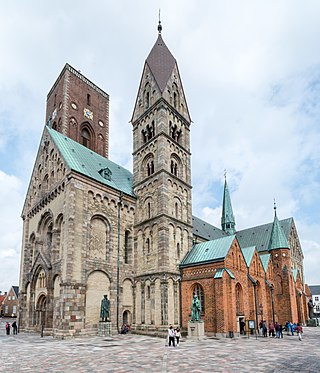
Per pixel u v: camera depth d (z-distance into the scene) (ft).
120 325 144.87
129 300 153.17
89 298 133.28
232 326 134.10
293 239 278.05
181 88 199.93
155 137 174.81
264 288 179.32
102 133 229.45
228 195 304.71
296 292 225.35
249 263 169.68
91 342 111.45
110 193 157.79
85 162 164.66
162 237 152.25
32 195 183.11
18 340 118.93
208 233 245.65
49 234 158.40
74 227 134.62
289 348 98.58
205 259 150.30
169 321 141.28
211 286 140.97
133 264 160.66
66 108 206.69
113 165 191.93
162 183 162.30
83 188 144.15
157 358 78.43
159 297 144.46
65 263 128.98
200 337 124.67
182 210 171.73
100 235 147.64
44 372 62.44
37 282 155.22
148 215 165.48
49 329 136.36
